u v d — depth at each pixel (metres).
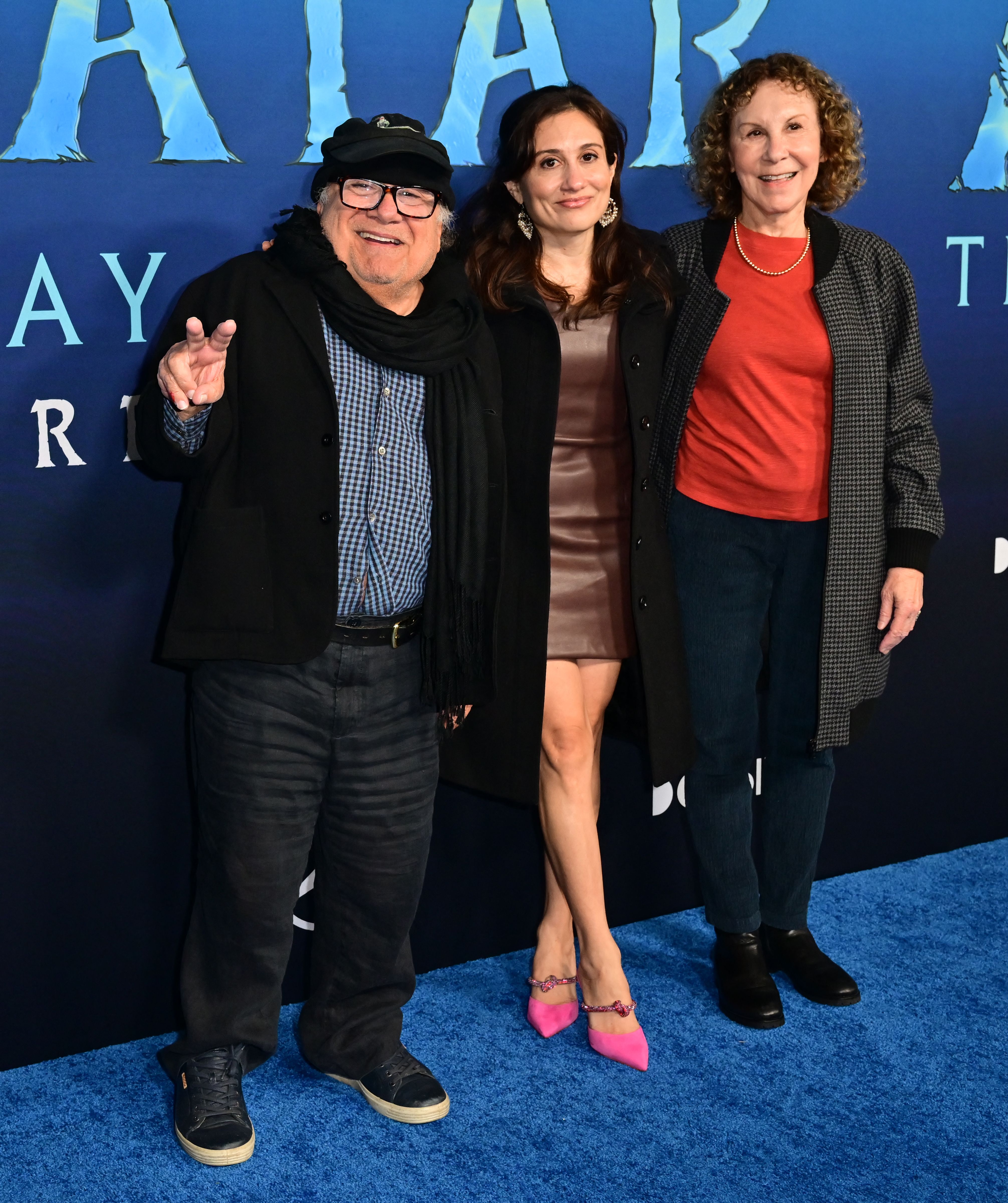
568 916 2.47
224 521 1.87
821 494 2.37
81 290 2.18
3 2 2.05
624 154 2.28
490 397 2.02
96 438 2.24
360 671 2.00
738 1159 2.10
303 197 2.33
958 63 2.87
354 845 2.13
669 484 2.40
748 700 2.50
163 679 2.37
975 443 3.07
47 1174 2.04
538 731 2.24
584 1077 2.33
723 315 2.30
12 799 2.28
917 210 2.90
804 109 2.23
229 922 2.07
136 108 2.17
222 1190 2.01
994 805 3.35
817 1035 2.47
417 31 2.36
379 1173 2.06
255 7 2.23
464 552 1.99
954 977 2.68
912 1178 2.06
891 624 2.46
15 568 2.21
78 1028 2.42
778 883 2.66
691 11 2.60
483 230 2.25
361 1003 2.28
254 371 1.85
